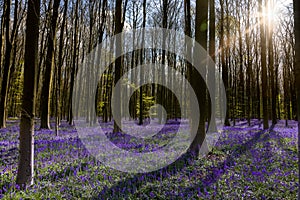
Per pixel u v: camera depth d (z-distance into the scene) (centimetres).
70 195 555
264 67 2114
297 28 388
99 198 536
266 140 1335
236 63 3866
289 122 3306
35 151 1021
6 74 2103
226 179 637
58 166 789
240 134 1655
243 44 3488
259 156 919
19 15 2356
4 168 740
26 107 602
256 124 2916
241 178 654
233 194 550
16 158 891
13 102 4578
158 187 600
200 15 1088
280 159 876
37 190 571
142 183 632
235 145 1187
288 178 664
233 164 807
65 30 2555
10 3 2016
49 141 1302
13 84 3759
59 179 663
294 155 933
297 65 385
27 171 596
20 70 3709
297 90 384
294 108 4147
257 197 543
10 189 563
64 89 4072
